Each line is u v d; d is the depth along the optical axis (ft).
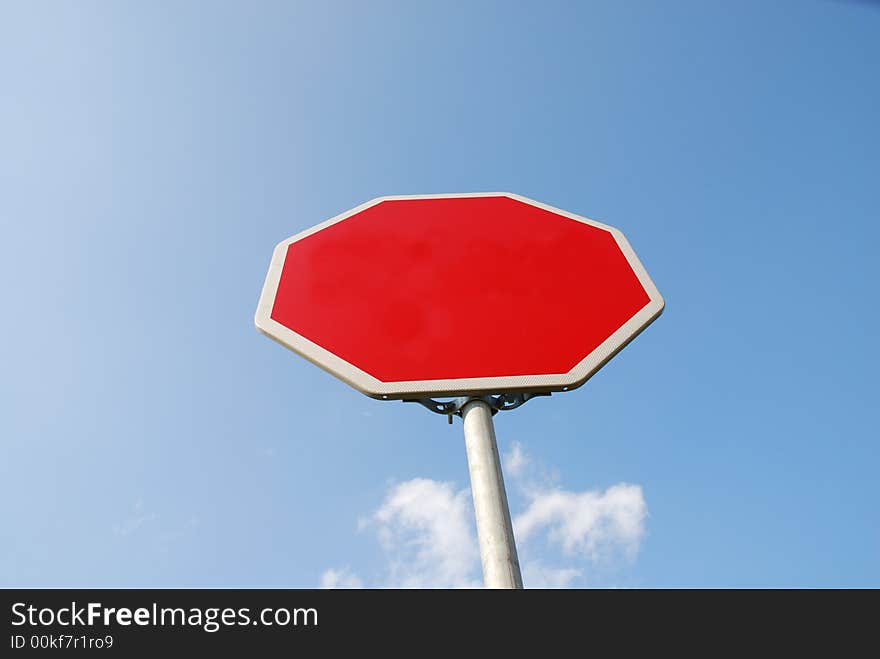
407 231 11.98
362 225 12.09
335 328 9.92
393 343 9.72
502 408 9.52
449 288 10.62
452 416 9.61
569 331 9.96
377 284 10.65
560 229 12.01
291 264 11.13
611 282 10.81
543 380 9.17
